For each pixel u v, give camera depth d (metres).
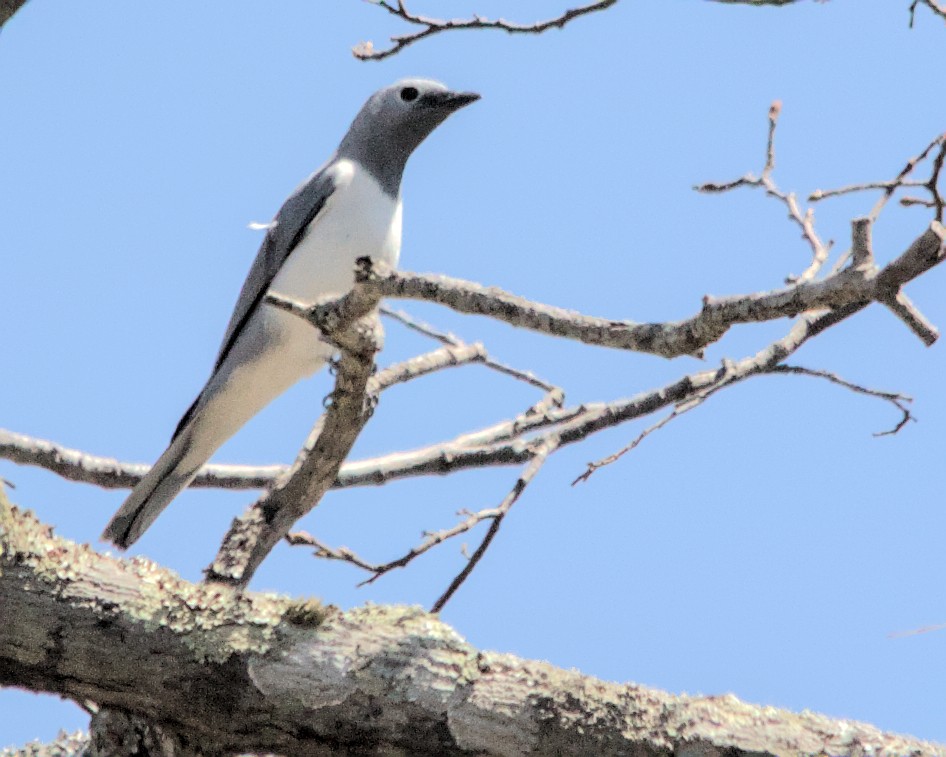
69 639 6.82
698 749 6.95
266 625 7.02
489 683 7.04
